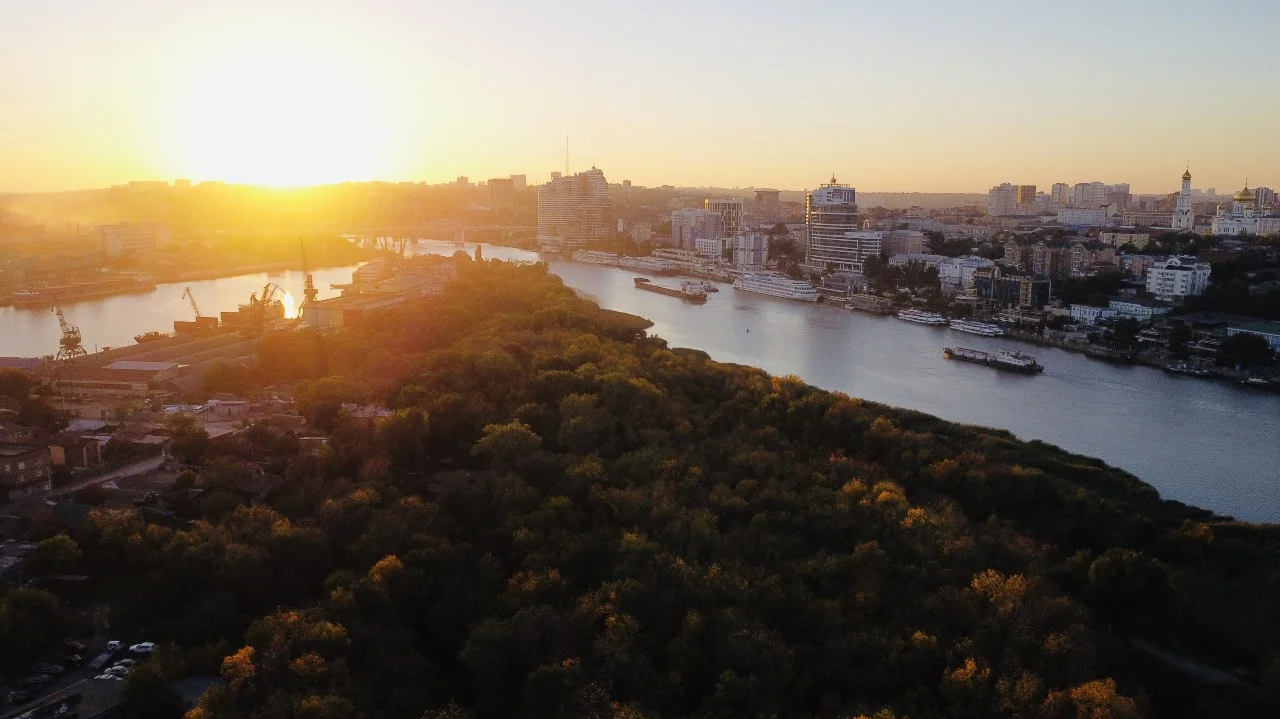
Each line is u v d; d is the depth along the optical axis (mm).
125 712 188875
